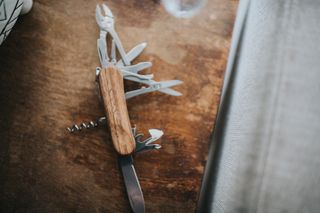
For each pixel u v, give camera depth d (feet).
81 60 1.34
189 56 1.35
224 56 1.35
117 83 1.24
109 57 1.35
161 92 1.32
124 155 1.22
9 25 1.16
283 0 1.13
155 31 1.36
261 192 1.02
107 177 1.28
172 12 1.37
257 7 1.22
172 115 1.31
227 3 1.38
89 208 1.26
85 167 1.28
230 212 1.04
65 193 1.27
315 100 1.06
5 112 1.31
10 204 1.26
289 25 1.11
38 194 1.27
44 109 1.31
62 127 1.30
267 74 1.09
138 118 1.31
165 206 1.26
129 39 1.36
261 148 1.04
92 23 1.37
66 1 1.37
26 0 1.27
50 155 1.29
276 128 1.05
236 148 1.12
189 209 1.26
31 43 1.35
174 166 1.28
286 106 1.06
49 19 1.37
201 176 1.28
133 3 1.37
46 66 1.34
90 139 1.29
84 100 1.32
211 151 1.27
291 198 1.01
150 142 1.24
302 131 1.05
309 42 1.10
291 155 1.04
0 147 1.29
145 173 1.28
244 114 1.14
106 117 1.24
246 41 1.24
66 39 1.35
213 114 1.31
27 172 1.28
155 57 1.35
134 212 1.21
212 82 1.33
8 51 1.34
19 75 1.33
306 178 1.02
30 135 1.30
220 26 1.37
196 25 1.37
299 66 1.09
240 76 1.24
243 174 1.04
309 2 1.12
